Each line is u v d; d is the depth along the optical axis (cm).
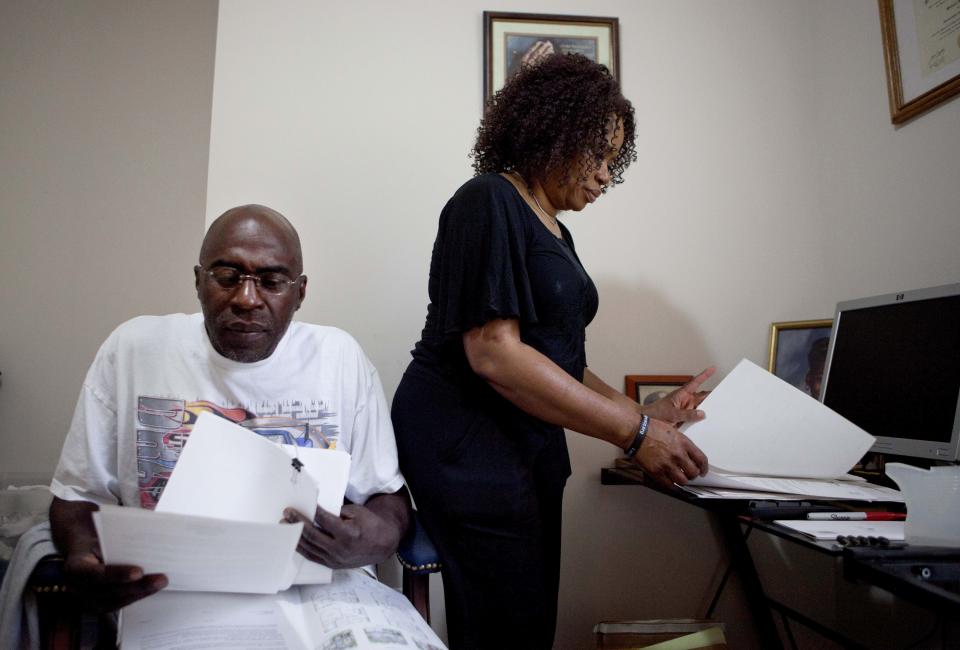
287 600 73
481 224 86
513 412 91
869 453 112
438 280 98
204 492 71
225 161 134
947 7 120
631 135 108
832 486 93
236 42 138
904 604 123
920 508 67
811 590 149
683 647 109
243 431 74
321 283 136
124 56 184
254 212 85
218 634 66
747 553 137
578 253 146
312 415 92
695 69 154
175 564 62
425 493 91
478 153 109
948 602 50
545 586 95
